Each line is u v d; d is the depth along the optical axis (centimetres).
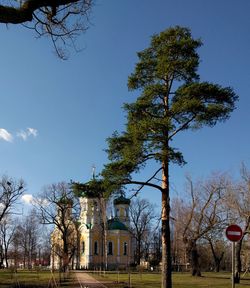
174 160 2570
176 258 9206
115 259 9950
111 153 2777
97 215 9569
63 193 7406
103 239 9444
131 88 2964
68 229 8512
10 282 4350
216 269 8375
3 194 6506
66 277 5381
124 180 2675
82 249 9850
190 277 5644
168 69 2742
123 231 10156
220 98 2648
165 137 2564
